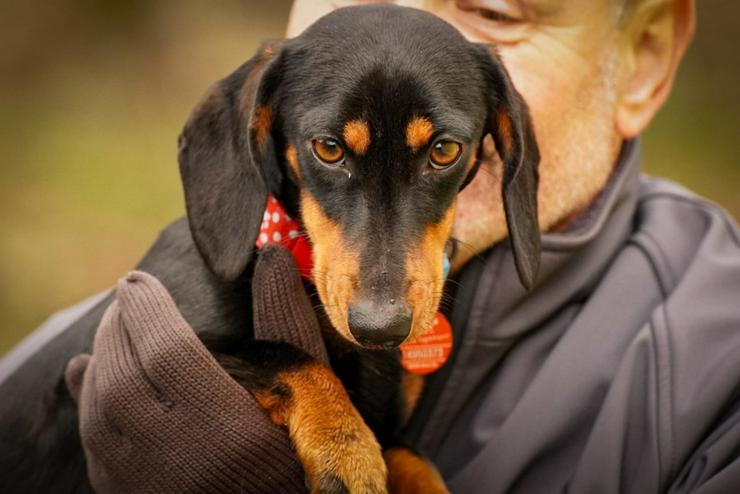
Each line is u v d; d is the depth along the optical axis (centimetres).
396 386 339
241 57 1328
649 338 328
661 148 1102
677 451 308
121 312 308
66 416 347
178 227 362
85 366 325
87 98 1214
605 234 370
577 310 363
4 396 366
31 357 373
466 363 349
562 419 331
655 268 359
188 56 1320
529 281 325
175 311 301
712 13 1368
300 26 373
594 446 316
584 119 363
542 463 329
